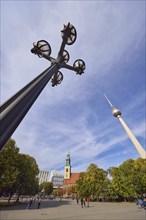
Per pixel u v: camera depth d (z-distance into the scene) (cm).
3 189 2973
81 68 671
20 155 3256
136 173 4372
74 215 1828
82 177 5731
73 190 10569
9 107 268
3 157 2700
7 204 3212
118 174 5106
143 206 2639
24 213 1953
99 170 5722
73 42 625
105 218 1566
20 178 3347
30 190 4462
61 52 613
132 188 4359
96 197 5675
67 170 13488
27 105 300
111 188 5138
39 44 588
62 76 668
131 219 1474
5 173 2602
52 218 1590
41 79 393
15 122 257
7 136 232
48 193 11444
